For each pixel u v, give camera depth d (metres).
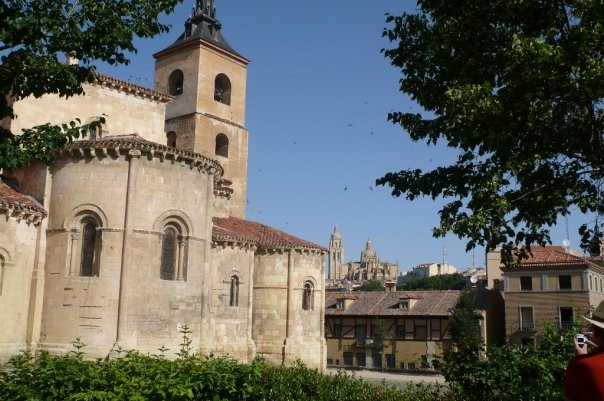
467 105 11.94
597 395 5.28
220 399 10.48
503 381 11.06
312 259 41.06
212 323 34.22
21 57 13.20
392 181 14.80
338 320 68.38
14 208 26.52
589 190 13.20
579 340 7.30
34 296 27.61
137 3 14.16
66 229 28.12
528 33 12.74
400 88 14.66
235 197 48.81
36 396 9.15
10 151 12.76
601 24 10.90
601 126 11.96
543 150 12.42
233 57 50.34
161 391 9.57
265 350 39.22
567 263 57.66
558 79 11.44
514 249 13.72
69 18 13.44
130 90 37.59
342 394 11.63
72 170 28.56
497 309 65.94
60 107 34.53
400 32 14.87
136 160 28.44
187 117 47.25
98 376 9.56
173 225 29.62
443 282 123.38
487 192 12.70
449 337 61.41
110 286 27.39
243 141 50.19
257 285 40.03
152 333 27.78
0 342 25.84
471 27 12.88
